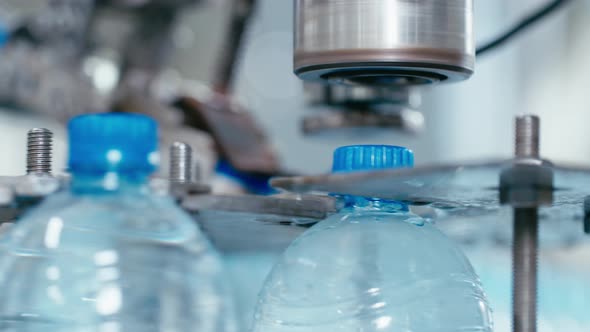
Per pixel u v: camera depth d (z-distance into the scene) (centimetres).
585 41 176
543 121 181
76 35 105
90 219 54
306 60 45
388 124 64
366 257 49
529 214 44
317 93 66
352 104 65
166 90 100
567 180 40
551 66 180
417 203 47
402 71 45
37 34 107
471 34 45
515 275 44
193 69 120
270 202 48
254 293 64
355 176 42
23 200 51
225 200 49
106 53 106
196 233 55
